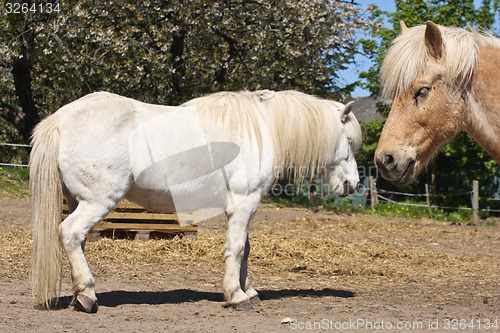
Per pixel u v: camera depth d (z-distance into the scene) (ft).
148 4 45.88
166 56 46.24
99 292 15.28
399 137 10.78
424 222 45.91
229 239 13.61
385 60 11.12
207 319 12.41
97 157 12.38
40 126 12.64
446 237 35.19
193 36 49.52
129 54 46.70
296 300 15.15
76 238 12.28
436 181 66.49
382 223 41.47
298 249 25.59
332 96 58.23
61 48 45.60
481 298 15.92
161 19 48.01
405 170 10.74
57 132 12.46
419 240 32.99
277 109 14.34
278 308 13.94
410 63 10.57
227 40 51.16
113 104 12.84
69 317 11.87
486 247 30.99
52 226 12.17
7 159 53.11
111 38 44.52
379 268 22.11
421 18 62.80
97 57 46.78
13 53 43.62
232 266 13.62
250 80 51.78
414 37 10.78
